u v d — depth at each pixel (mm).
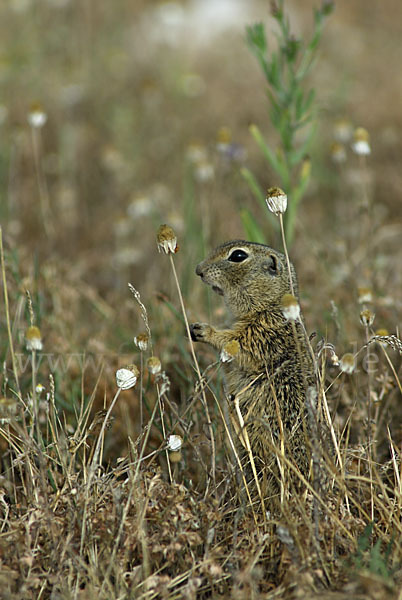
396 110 21891
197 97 23547
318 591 6508
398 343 8383
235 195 16203
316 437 7254
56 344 10883
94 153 19922
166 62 25953
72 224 16438
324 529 7129
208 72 25609
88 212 17891
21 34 25578
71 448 8172
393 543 7168
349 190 17703
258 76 24734
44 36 25812
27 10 26672
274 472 7867
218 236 14695
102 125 21531
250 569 6664
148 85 22188
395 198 17500
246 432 8156
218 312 11062
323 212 17766
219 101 22844
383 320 11359
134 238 16266
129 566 7137
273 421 8555
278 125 11641
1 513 7777
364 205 13141
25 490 7770
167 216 15586
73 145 19641
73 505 7344
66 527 7230
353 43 27375
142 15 29391
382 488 7391
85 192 18531
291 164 11812
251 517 7750
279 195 8016
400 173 18531
